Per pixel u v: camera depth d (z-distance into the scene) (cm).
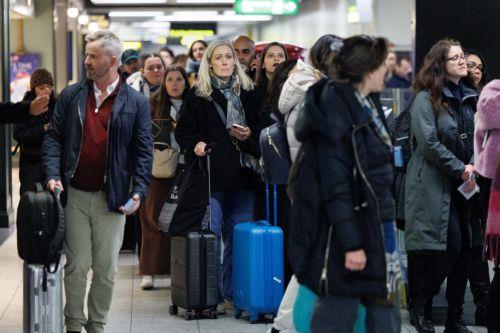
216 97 1702
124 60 2453
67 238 1391
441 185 1522
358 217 1043
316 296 1105
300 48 2155
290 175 1108
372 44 1061
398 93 1902
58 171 1380
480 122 1452
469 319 1684
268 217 1641
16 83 4828
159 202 1953
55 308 1323
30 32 4825
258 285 1617
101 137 1372
